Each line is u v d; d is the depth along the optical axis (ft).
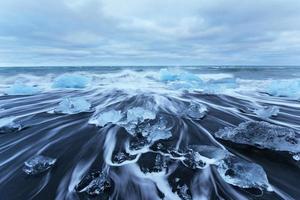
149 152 14.75
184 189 10.69
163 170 12.40
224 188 10.73
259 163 13.17
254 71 90.99
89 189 10.58
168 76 62.44
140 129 18.95
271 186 10.85
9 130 19.44
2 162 13.76
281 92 38.86
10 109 28.68
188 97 37.22
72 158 14.12
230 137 16.40
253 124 16.14
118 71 87.10
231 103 32.50
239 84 54.29
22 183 11.26
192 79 58.23
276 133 14.73
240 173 11.20
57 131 19.42
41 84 55.52
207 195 10.23
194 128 20.02
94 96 37.99
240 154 14.37
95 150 15.33
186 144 16.12
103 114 21.89
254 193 10.32
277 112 25.27
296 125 21.79
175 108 28.35
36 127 20.65
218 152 13.62
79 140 17.21
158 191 10.62
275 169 12.48
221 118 23.75
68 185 11.01
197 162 13.00
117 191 10.55
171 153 14.49
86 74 71.82
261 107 29.76
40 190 10.62
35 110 28.02
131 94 39.70
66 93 41.83
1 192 10.49
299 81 41.75
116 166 12.98
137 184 11.16
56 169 12.67
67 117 24.11
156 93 40.98
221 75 75.77
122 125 20.36
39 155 13.92
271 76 72.28
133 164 13.16
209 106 30.14
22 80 61.52
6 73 75.56
